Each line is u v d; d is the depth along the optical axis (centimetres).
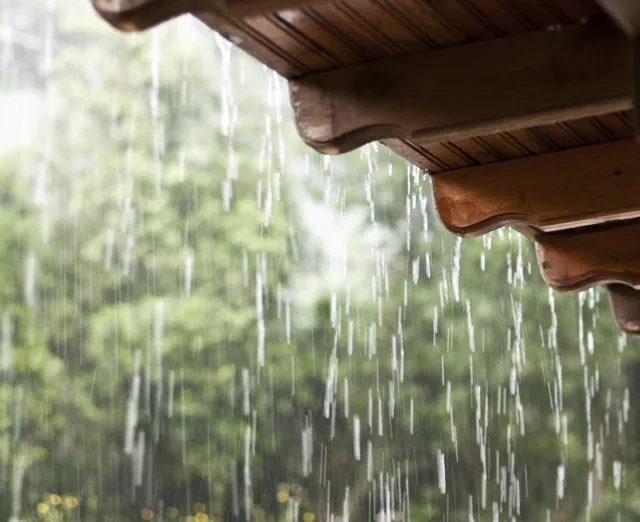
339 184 888
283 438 843
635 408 902
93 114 827
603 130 188
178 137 839
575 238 243
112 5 121
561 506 865
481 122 148
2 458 765
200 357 824
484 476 846
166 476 811
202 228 833
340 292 873
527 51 147
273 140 873
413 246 880
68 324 797
